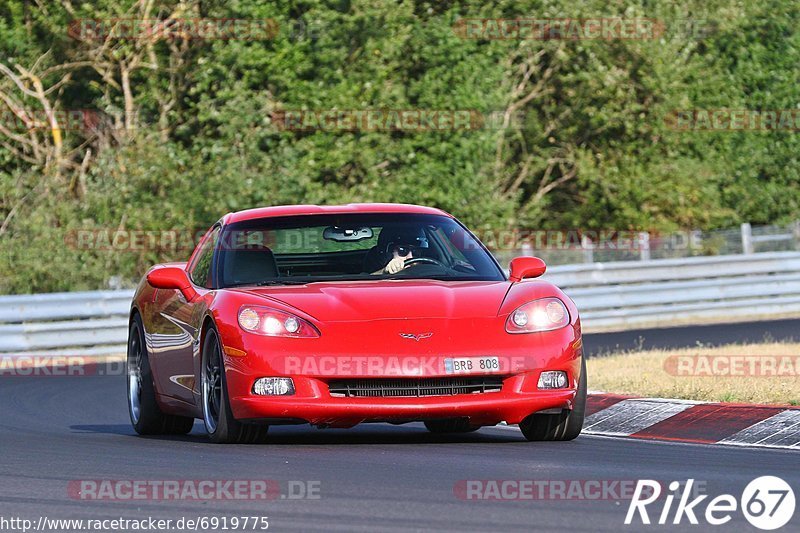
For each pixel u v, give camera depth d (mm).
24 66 83312
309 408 25094
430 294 26688
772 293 77000
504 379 25609
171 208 72188
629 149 89688
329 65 78125
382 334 25406
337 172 78125
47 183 74750
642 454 24453
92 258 71188
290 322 25766
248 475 21547
